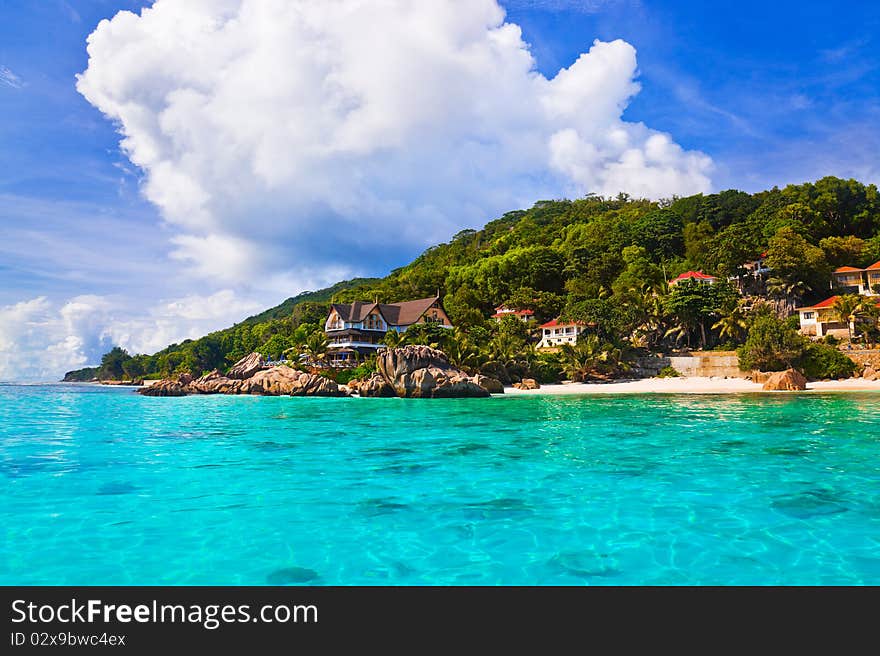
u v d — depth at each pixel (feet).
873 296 251.39
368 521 31.94
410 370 158.81
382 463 50.37
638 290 294.25
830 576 24.02
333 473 45.75
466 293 335.88
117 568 25.25
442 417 96.37
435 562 25.80
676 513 32.91
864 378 188.24
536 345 270.87
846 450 55.01
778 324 199.82
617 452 55.31
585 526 30.68
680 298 250.37
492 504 35.45
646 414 96.48
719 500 35.88
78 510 34.22
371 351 271.49
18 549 27.50
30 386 402.31
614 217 468.75
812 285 271.90
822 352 194.70
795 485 39.91
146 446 61.93
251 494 38.37
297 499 36.96
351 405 131.95
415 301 306.76
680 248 359.46
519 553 26.81
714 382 199.93
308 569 25.17
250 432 75.56
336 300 386.93
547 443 62.44
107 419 97.86
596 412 102.32
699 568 24.88
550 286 350.23
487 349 215.10
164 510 34.30
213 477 44.16
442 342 207.51
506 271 360.07
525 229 490.49
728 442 61.16
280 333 391.24
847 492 37.76
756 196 400.67
